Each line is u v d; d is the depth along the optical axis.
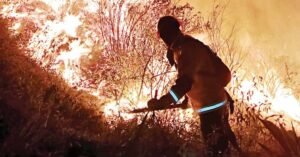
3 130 3.71
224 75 4.59
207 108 4.57
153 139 4.46
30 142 3.67
